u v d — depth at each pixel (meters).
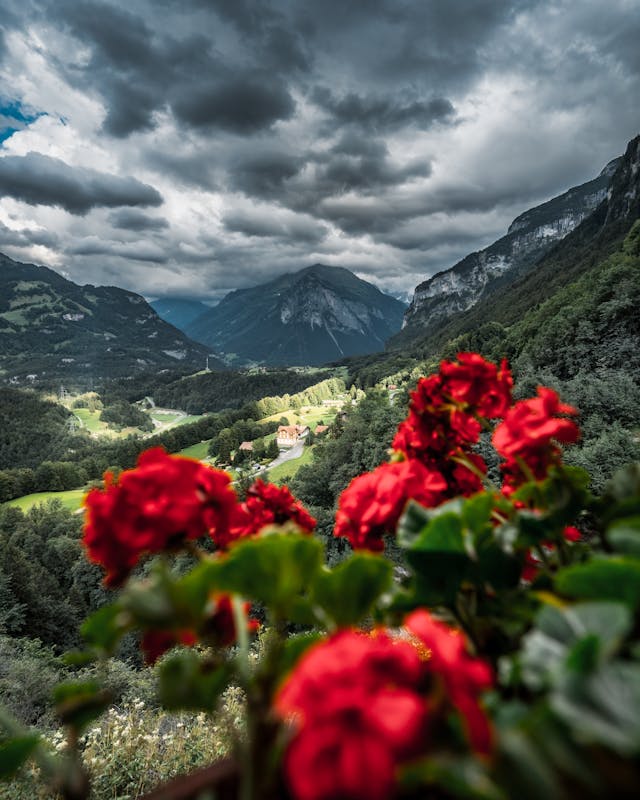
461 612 0.85
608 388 30.73
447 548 0.84
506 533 0.94
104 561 0.80
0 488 93.31
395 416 52.38
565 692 0.46
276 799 0.53
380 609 0.88
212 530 0.93
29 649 16.03
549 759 0.42
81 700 0.71
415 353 178.12
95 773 4.72
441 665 0.43
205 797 0.58
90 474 106.38
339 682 0.41
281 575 0.66
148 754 5.21
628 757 0.40
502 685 0.65
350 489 1.11
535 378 34.66
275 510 1.11
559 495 0.98
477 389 1.19
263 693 0.63
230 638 0.78
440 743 0.46
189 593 0.66
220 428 144.62
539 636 0.59
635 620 0.61
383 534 1.10
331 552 22.42
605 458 21.05
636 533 0.67
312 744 0.37
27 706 11.62
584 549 0.96
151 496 0.79
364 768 0.35
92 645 0.73
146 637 0.79
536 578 0.88
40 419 165.12
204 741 5.41
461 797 0.42
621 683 0.45
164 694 0.65
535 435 1.02
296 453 106.88
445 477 1.28
